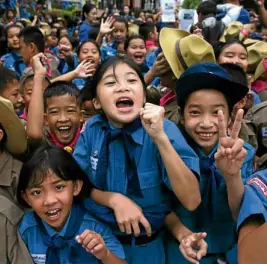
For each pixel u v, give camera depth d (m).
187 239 1.65
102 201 1.76
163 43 2.54
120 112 1.73
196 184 1.67
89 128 1.89
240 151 1.51
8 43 5.55
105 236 1.76
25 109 2.88
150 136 1.66
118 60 1.79
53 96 2.42
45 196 1.73
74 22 10.80
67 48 5.60
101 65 1.82
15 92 2.67
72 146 2.47
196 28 3.96
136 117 1.75
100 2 15.23
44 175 1.71
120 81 1.74
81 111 2.54
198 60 2.37
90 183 1.83
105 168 1.78
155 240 1.83
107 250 1.63
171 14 7.74
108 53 5.69
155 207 1.79
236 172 1.54
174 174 1.62
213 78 1.76
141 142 1.76
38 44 4.57
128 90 1.72
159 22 8.54
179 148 1.73
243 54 2.98
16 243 1.80
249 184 1.58
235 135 1.52
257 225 1.46
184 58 2.39
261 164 2.33
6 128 2.00
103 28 5.61
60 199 1.73
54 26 8.91
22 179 1.75
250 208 1.47
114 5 15.81
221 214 1.85
